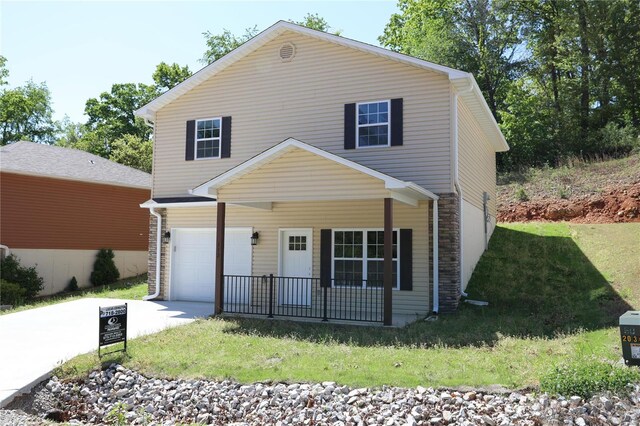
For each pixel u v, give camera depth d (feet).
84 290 69.51
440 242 43.55
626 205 64.23
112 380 25.88
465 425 18.57
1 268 61.62
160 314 44.14
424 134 45.11
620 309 37.78
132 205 80.12
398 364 26.03
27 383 24.75
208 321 39.29
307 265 49.73
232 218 53.06
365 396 21.94
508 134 95.40
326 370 25.27
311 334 34.09
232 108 54.34
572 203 69.77
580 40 95.91
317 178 38.52
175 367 26.68
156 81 155.43
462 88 44.96
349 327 36.96
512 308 42.01
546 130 95.45
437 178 44.27
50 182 69.72
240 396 23.22
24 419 21.47
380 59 47.47
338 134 48.73
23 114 157.28
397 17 135.95
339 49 49.39
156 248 56.95
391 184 36.04
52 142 169.89
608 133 86.53
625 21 91.86
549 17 105.29
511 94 106.73
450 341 31.27
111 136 152.05
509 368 24.91
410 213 45.11
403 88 46.29
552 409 19.11
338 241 48.19
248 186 40.78
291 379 24.14
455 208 44.04
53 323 40.32
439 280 43.21
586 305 40.19
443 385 22.41
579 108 95.35
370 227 46.78
